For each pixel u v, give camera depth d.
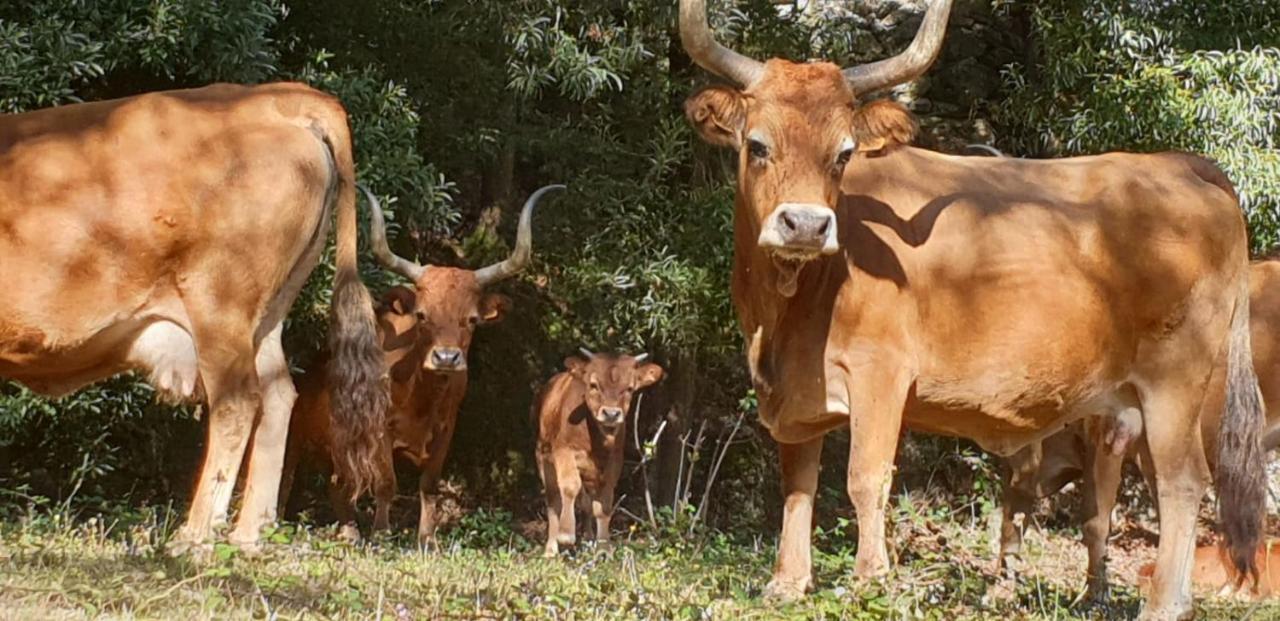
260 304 8.71
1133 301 8.66
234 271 8.59
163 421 16.47
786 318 8.31
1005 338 8.43
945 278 8.42
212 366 8.57
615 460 15.32
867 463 8.16
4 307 8.32
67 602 6.25
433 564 9.23
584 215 17.56
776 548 12.83
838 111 8.01
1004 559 11.48
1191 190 8.85
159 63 13.61
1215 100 16.97
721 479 19.30
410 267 14.91
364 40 16.38
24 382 8.81
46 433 15.38
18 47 12.81
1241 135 17.03
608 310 17.75
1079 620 8.62
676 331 17.33
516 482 19.00
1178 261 8.68
